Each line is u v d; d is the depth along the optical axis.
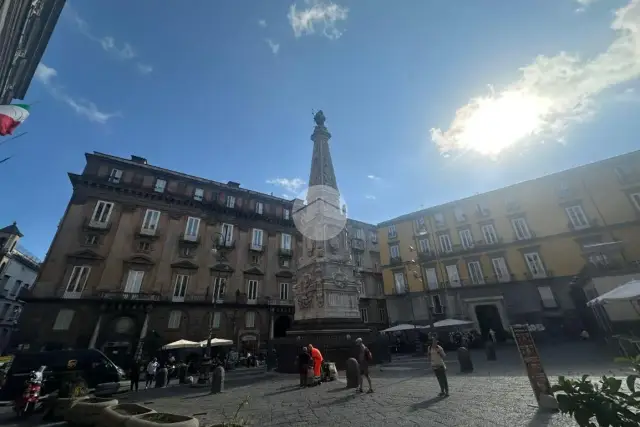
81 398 7.41
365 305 38.47
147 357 22.36
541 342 22.61
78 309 21.95
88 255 23.64
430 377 10.13
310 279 15.52
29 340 19.95
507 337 25.53
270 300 30.11
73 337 21.16
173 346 19.02
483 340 26.23
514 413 5.24
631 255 22.97
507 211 29.66
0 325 34.50
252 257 31.67
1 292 34.62
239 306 28.12
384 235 37.72
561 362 11.73
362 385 8.95
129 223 26.31
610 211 24.70
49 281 21.88
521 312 26.00
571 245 25.56
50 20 7.87
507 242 28.75
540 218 27.70
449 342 25.05
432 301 30.98
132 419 4.64
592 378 8.16
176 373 18.27
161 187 29.41
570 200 26.55
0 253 34.06
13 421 7.51
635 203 23.95
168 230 28.00
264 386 10.61
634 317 15.62
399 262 34.88
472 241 30.94
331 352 12.90
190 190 31.09
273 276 31.95
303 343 13.54
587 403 2.46
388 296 34.75
